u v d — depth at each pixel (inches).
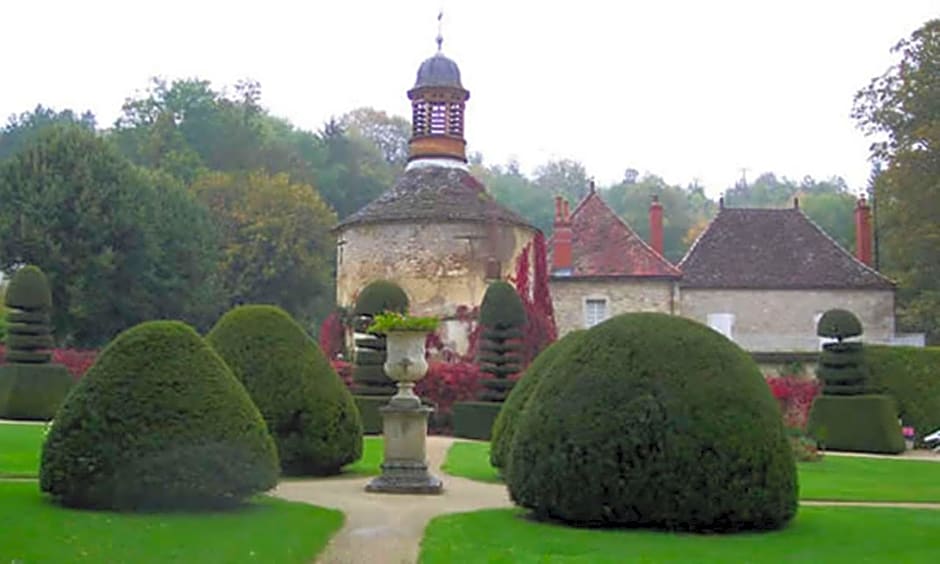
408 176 1325.0
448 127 1333.7
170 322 480.4
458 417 1036.5
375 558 388.5
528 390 623.2
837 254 1660.9
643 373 454.3
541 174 3988.7
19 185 1552.7
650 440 443.5
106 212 1566.2
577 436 450.0
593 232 1614.2
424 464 586.2
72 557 336.2
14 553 333.7
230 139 2458.2
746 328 1603.1
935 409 1147.9
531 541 413.7
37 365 1054.4
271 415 639.1
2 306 1392.7
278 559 365.7
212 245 1780.3
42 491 450.6
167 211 1676.9
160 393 453.1
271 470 469.7
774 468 448.1
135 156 2358.5
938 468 843.4
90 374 458.6
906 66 1530.5
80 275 1530.5
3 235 1512.1
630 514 444.8
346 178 2694.4
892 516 517.0
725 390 450.6
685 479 439.5
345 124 3221.0
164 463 442.6
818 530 458.9
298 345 664.4
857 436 1032.8
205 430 451.8
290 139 2746.1
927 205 1469.0
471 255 1250.6
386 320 585.6
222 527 412.5
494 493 581.3
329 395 655.8
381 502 534.9
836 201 2957.7
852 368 1071.6
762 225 1710.1
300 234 2065.7
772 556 389.4
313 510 481.4
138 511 446.6
